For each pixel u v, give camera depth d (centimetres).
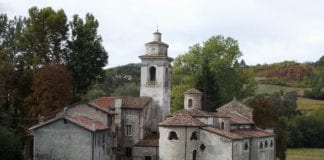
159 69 9306
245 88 12862
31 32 9281
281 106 19000
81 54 9519
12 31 9600
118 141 8669
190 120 7938
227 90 12431
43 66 8981
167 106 9544
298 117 18162
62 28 9469
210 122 8444
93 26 9800
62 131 7375
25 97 9069
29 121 8694
